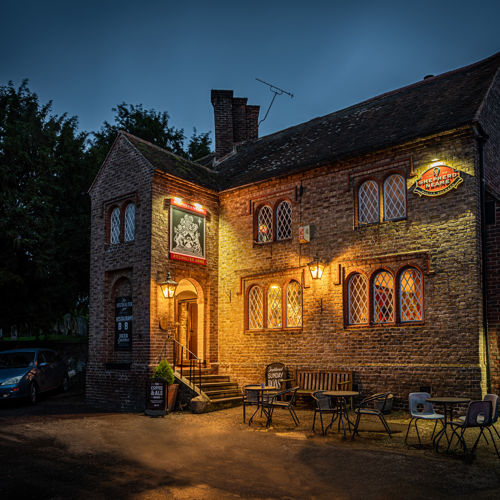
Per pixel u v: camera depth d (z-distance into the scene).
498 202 11.12
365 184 13.12
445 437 8.78
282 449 8.22
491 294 11.02
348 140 14.43
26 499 5.92
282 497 5.93
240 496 5.98
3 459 7.74
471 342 10.79
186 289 16.47
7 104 19.86
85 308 22.97
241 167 17.41
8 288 18.00
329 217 13.55
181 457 7.83
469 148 11.28
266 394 11.36
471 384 10.62
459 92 13.46
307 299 13.70
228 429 10.09
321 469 7.02
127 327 14.42
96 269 15.43
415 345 11.61
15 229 17.39
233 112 21.83
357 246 12.91
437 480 6.41
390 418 10.73
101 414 12.45
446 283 11.29
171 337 14.02
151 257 13.88
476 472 6.72
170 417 11.71
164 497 5.97
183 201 14.98
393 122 13.98
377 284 12.52
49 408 13.77
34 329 19.62
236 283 15.38
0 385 13.72
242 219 15.58
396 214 12.42
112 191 15.42
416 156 12.08
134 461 7.62
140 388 13.42
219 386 14.08
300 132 17.84
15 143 18.12
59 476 6.84
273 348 14.27
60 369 16.94
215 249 15.95
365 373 12.27
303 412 12.04
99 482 6.57
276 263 14.55
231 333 15.28
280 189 14.77
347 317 12.95
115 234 15.34
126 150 15.20
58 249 18.95
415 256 11.81
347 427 9.82
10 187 18.19
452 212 11.38
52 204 19.22
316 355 13.32
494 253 11.07
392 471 6.82
